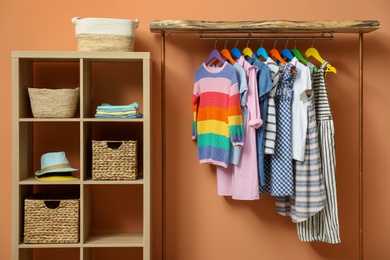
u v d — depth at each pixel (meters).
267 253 3.03
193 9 3.00
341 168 3.06
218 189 2.84
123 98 2.99
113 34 2.65
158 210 3.01
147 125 2.62
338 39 3.04
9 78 2.96
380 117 3.05
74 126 2.98
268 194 3.03
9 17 2.95
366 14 3.04
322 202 2.69
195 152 3.02
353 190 3.06
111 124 2.98
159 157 3.01
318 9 3.03
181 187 3.01
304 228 2.78
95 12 2.98
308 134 2.72
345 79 3.05
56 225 2.61
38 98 2.60
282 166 2.69
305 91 2.71
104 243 2.65
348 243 3.06
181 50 3.00
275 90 2.70
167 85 3.00
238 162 2.69
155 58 2.99
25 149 2.72
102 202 2.99
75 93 2.64
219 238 3.02
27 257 2.78
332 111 3.06
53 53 2.59
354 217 3.06
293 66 2.69
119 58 2.62
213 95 2.76
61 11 2.97
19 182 2.59
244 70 2.69
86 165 2.74
